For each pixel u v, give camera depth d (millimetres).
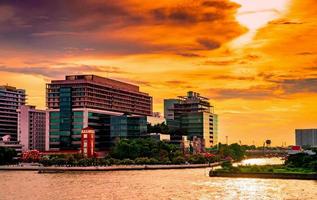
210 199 177125
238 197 182375
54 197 184000
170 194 190625
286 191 199375
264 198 179500
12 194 193625
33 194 193125
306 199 177000
